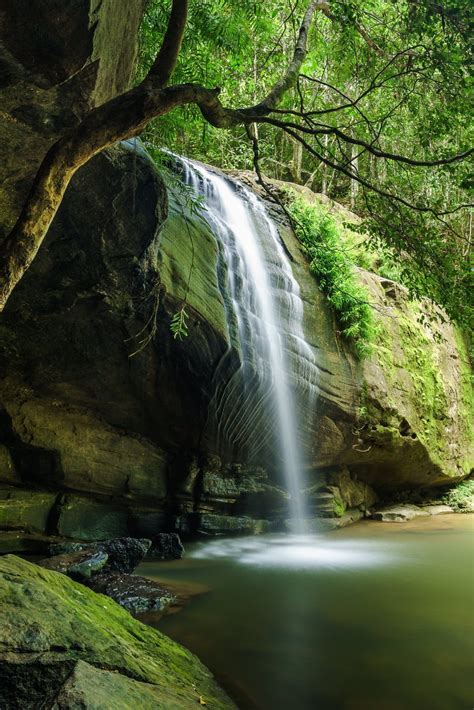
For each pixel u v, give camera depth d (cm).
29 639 302
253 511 1158
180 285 909
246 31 867
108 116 388
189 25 799
